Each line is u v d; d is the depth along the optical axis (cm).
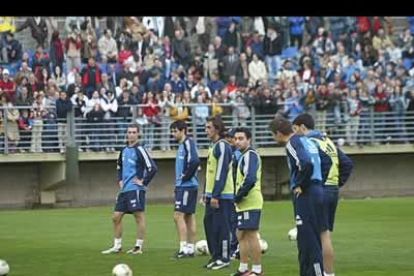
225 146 5366
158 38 11806
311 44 12594
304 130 4591
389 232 7544
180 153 5900
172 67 11619
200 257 5934
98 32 11675
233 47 12088
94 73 10856
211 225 5406
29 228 8169
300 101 11631
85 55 11369
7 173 10838
